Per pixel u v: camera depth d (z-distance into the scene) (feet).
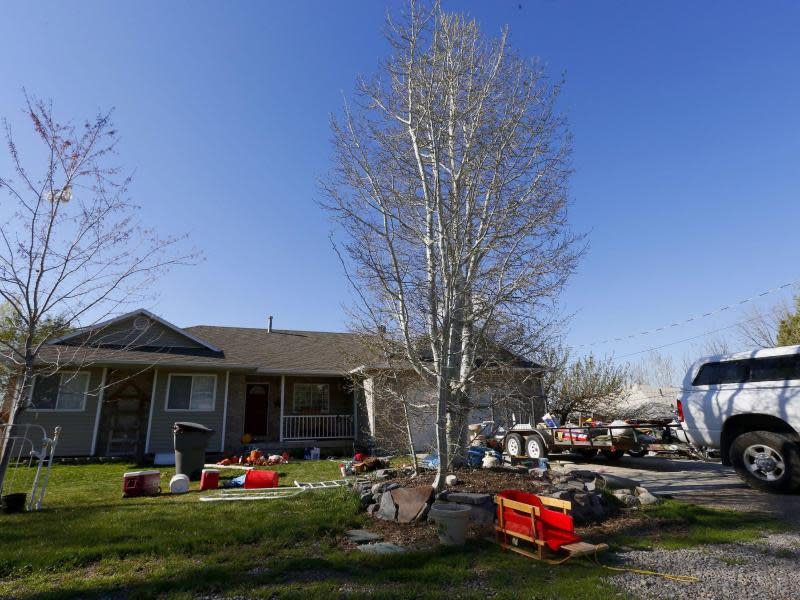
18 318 31.53
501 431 46.80
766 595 13.17
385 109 28.60
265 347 63.21
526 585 13.92
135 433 49.96
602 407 65.41
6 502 23.39
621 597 13.00
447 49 26.91
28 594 13.19
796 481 25.30
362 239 26.71
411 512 20.94
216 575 14.48
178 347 55.06
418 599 12.76
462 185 27.43
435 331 25.49
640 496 24.20
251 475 32.55
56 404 47.83
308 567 15.37
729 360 29.35
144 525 20.15
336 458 51.75
